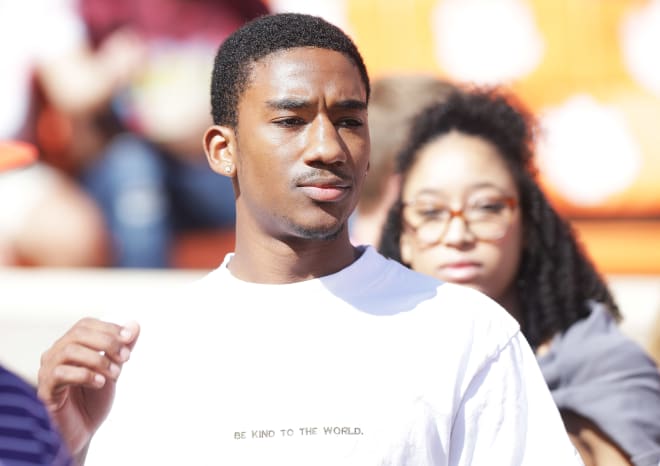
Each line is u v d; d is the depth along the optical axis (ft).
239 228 24.58
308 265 23.97
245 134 23.44
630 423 30.32
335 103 22.81
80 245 67.46
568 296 33.22
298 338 23.35
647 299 66.23
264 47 23.53
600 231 68.39
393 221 34.14
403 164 33.91
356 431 22.36
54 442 16.97
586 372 31.37
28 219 67.26
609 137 68.33
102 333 22.39
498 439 23.12
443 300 24.03
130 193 67.26
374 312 23.68
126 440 23.48
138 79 67.10
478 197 32.53
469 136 33.22
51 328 66.69
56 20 67.10
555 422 23.57
